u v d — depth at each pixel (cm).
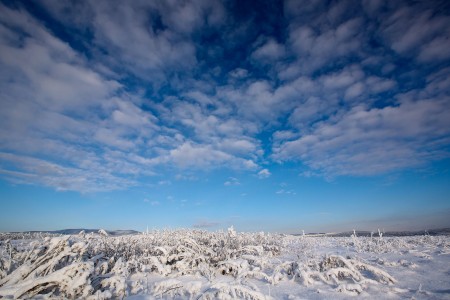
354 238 1583
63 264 555
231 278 741
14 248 650
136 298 502
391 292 553
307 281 648
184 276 758
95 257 638
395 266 816
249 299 514
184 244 1026
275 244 1273
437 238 1630
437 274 696
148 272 785
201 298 508
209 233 1365
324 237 2272
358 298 523
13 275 459
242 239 1217
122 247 929
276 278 670
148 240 1092
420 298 505
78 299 440
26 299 405
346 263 693
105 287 541
